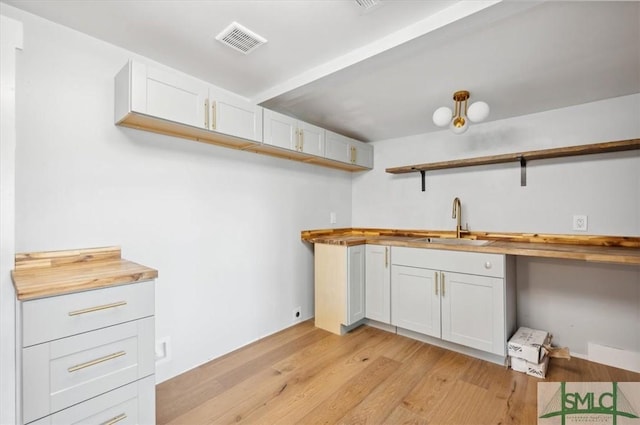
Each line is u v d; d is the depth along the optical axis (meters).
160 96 1.67
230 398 1.79
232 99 2.04
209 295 2.23
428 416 1.63
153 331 1.40
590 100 2.28
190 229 2.11
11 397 1.28
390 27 1.57
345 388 1.88
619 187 2.17
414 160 3.25
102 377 1.25
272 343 2.53
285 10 1.43
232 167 2.38
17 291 1.07
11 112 1.33
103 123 1.71
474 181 2.84
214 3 1.38
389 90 2.22
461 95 2.25
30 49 1.47
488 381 1.96
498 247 2.12
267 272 2.67
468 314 2.26
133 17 1.49
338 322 2.72
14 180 1.35
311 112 2.69
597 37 1.54
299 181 2.99
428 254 2.45
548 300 2.44
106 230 1.72
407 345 2.49
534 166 2.52
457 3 1.38
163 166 1.97
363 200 3.64
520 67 1.85
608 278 2.21
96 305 1.23
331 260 2.78
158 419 1.60
